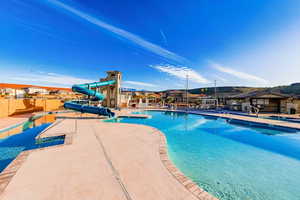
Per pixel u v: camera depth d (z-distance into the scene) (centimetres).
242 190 446
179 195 295
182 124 1485
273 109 2170
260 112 2180
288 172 559
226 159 675
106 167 407
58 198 278
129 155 500
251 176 525
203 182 486
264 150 791
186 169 574
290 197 415
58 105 2212
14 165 404
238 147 841
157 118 1808
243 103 2372
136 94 4844
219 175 530
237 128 1321
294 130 1078
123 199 279
